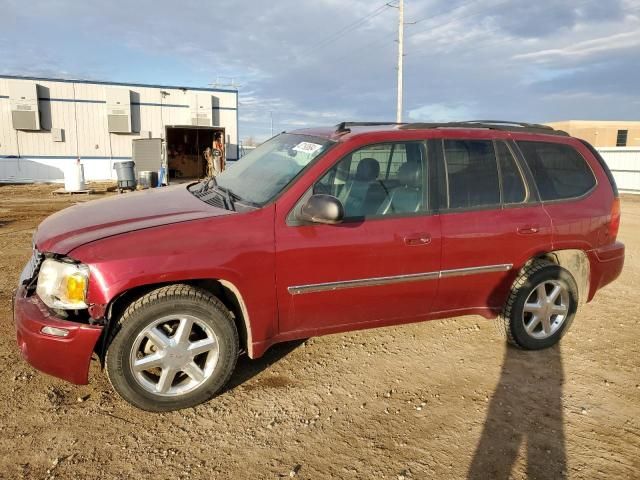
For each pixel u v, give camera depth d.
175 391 3.30
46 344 2.99
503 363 4.16
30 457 2.82
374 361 4.11
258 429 3.16
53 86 24.69
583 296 4.62
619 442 3.16
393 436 3.14
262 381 3.74
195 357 3.38
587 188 4.55
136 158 22.92
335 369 3.95
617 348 4.53
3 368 3.74
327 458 2.91
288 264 3.40
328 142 3.80
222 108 27.83
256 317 3.41
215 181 4.39
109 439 3.01
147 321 3.11
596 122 46.66
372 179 3.74
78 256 2.98
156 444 2.98
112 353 3.08
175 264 3.09
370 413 3.38
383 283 3.71
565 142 4.55
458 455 2.98
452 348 4.41
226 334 3.34
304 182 3.51
